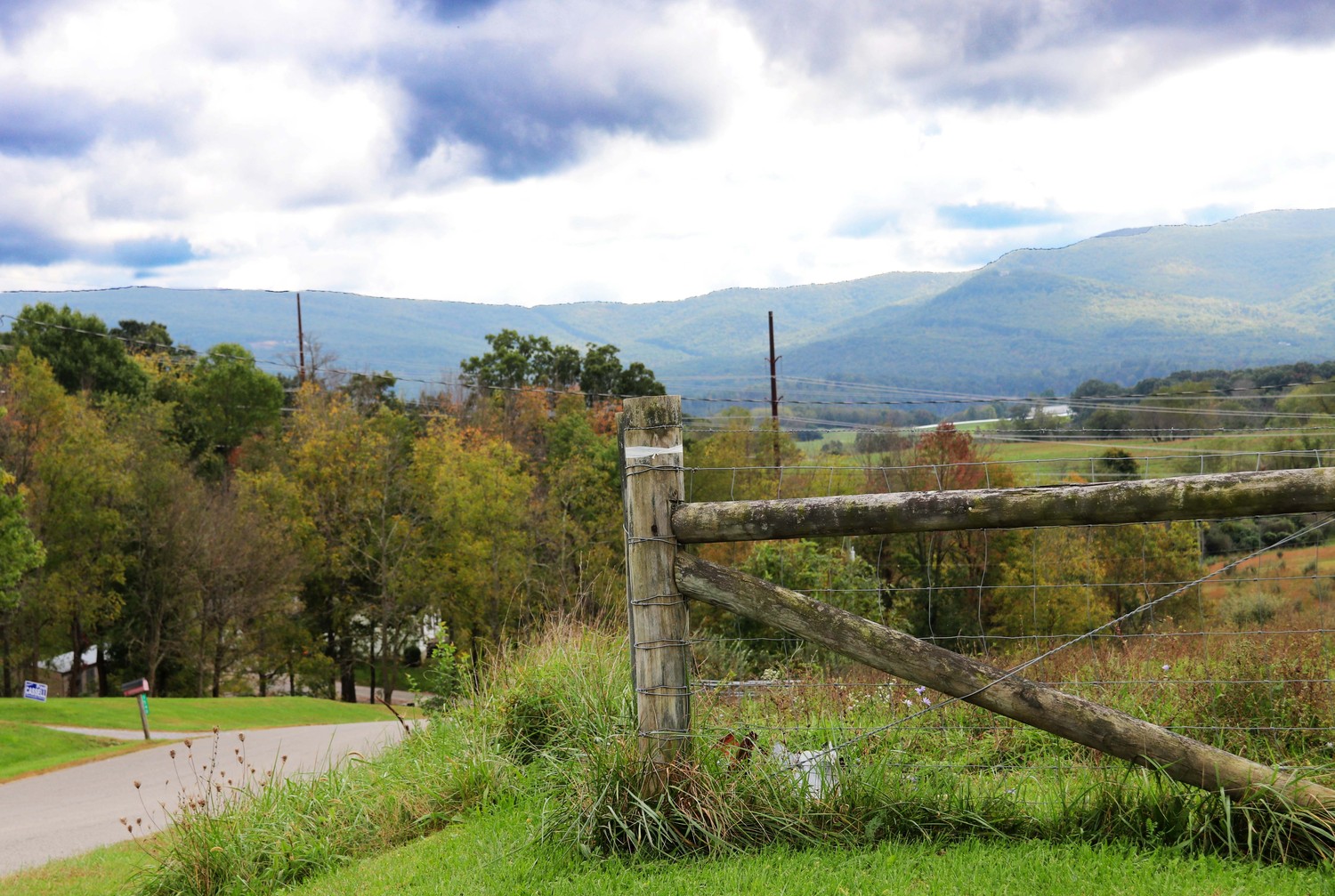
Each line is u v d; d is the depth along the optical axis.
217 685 45.72
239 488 47.25
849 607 15.02
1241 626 6.04
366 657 56.16
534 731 6.42
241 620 45.81
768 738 4.68
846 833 4.16
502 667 7.22
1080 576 17.00
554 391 64.19
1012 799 4.20
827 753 4.52
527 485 44.75
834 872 3.81
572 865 4.24
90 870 8.66
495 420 61.06
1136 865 3.61
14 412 41.28
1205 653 5.29
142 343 65.19
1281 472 3.67
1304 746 4.61
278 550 45.69
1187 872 3.52
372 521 49.34
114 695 47.91
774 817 4.25
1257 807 3.68
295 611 51.84
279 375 70.19
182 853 5.83
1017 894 3.46
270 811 6.26
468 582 43.22
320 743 18.12
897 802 4.23
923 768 4.38
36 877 8.59
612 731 5.00
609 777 4.46
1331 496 3.61
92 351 56.25
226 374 59.69
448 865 4.72
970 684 4.03
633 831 4.32
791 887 3.70
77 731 22.78
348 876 5.11
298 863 5.67
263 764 15.21
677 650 4.49
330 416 52.59
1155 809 3.91
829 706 5.54
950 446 30.36
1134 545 16.55
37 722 24.00
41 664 51.28
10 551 31.66
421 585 47.19
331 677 51.44
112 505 43.53
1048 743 4.90
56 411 41.81
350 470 49.88
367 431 52.41
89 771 17.47
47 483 41.25
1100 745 3.89
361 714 32.59
